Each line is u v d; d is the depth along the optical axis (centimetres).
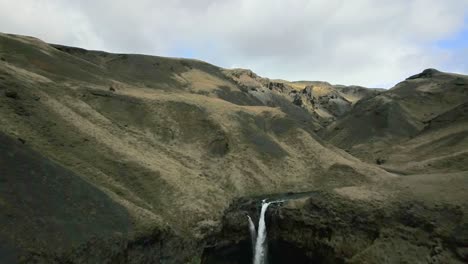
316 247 4916
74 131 5044
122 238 3328
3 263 2333
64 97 6388
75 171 4022
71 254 2797
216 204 5466
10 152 3159
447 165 8400
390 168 9544
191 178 5888
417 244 4038
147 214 3984
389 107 16762
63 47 15825
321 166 8588
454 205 4153
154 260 3678
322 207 5150
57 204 3109
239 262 5328
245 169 7644
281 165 8356
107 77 10462
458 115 12312
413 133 15275
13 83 4978
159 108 8306
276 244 5600
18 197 2853
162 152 6725
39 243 2658
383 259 4081
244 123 9388
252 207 6203
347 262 4384
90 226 3178
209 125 8281
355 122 17112
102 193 3759
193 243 4406
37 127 4488
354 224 4681
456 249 3734
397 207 4538
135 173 5025
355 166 8519
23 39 10556
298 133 9756
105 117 6812
